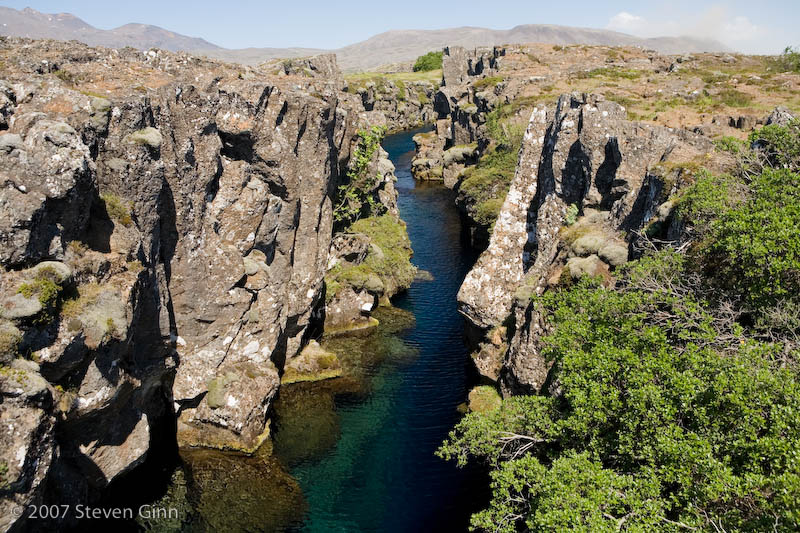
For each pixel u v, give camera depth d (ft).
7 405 57.36
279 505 98.58
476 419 79.20
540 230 137.80
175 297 104.12
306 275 137.69
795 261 57.88
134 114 85.25
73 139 70.85
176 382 108.68
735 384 49.70
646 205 102.58
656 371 58.18
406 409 129.08
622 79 279.69
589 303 72.79
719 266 71.56
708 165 94.38
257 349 119.03
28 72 86.17
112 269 78.38
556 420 73.26
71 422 71.87
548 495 54.60
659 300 69.77
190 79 110.42
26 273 63.62
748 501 46.24
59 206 68.80
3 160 63.46
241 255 115.24
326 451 114.42
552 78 306.76
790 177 71.00
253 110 116.06
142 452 87.97
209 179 106.42
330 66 332.19
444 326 170.30
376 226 204.74
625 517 49.34
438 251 237.04
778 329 60.59
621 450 56.03
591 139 124.06
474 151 330.54
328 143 143.54
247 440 111.04
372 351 155.12
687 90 217.77
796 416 45.39
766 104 187.21
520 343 114.83
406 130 551.59
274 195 124.47
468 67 531.09
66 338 65.46
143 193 86.33
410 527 95.45
